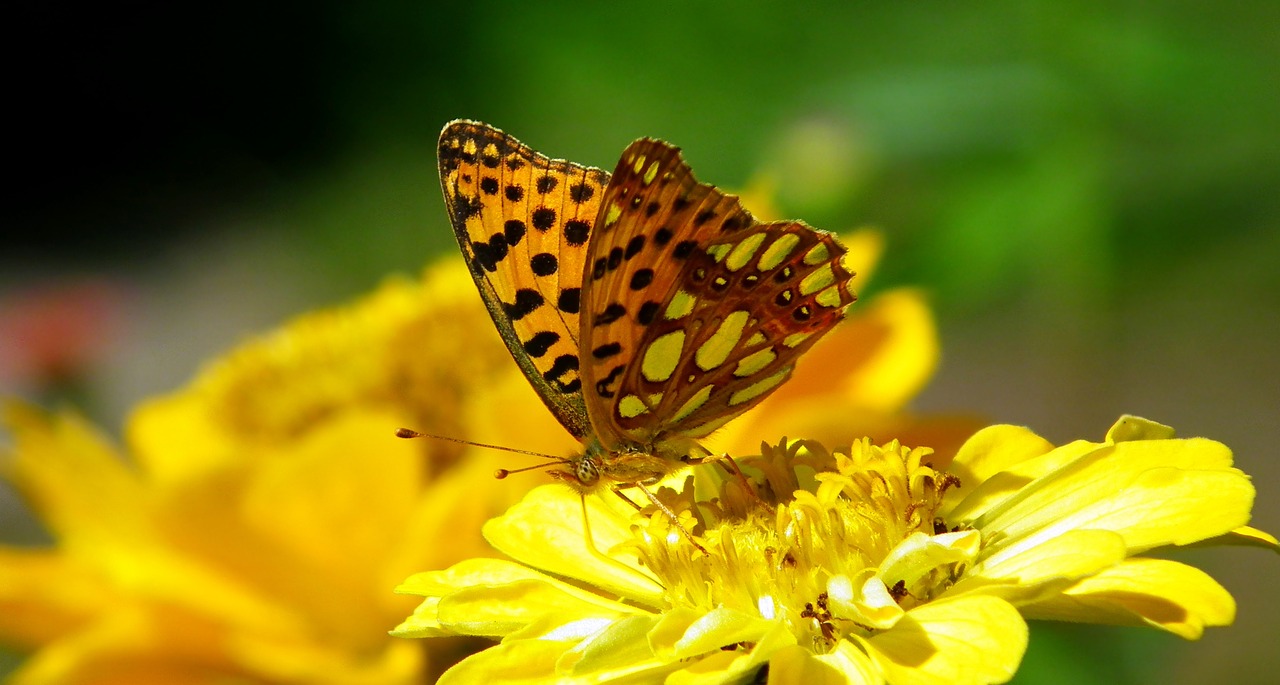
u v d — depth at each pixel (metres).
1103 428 0.43
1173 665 0.41
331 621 0.40
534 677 0.36
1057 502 0.37
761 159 0.44
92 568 0.40
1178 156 0.41
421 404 0.40
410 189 1.05
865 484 0.37
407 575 0.39
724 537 0.37
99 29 1.68
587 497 0.38
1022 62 0.41
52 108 1.61
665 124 0.45
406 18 1.03
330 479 0.39
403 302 0.41
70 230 1.48
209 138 1.53
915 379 0.40
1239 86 0.41
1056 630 0.41
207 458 0.40
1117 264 0.41
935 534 0.37
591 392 0.38
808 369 0.40
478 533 0.39
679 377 0.38
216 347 1.11
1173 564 0.36
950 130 0.41
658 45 0.46
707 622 0.36
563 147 0.59
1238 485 0.36
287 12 1.48
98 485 0.40
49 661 0.39
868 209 0.42
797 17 0.43
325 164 1.41
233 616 0.39
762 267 0.38
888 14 0.42
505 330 0.38
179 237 1.41
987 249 0.41
